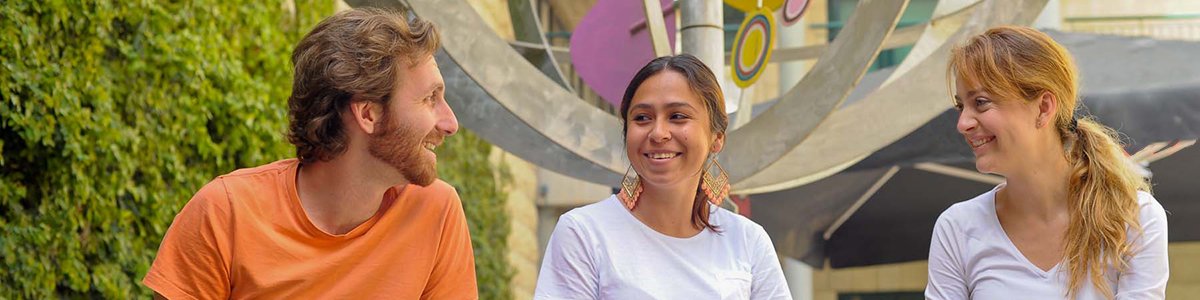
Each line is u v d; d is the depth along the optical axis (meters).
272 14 4.37
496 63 2.61
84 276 3.31
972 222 2.01
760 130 2.74
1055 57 1.85
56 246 3.22
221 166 3.90
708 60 2.80
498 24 8.27
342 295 1.67
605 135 2.76
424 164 1.62
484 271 6.68
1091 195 1.89
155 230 3.62
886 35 2.46
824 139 2.91
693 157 1.87
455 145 6.41
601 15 3.10
